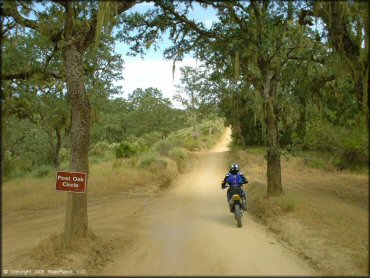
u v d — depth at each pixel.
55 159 31.19
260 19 13.71
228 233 10.80
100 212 15.61
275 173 15.23
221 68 16.61
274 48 15.11
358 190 17.31
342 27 9.89
